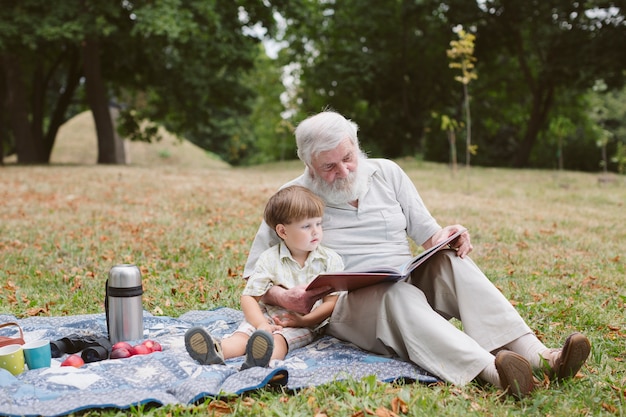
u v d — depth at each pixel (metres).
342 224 3.84
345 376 3.19
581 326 4.55
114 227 9.02
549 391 3.08
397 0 29.30
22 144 22.45
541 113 29.98
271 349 3.16
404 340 3.35
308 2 28.16
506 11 26.47
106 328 4.25
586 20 24.97
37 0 19.17
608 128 34.62
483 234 8.84
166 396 2.92
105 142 23.00
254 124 49.78
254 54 25.59
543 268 6.77
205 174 19.09
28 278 6.08
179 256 7.07
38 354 3.34
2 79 23.22
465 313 3.40
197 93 25.14
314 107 34.25
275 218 3.69
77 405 2.77
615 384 3.30
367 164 3.95
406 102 30.56
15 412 2.73
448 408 2.89
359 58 28.89
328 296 3.81
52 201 11.62
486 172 22.09
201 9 20.45
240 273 6.27
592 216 11.46
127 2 20.45
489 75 31.14
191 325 4.41
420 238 3.91
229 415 2.82
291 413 2.83
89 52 22.44
